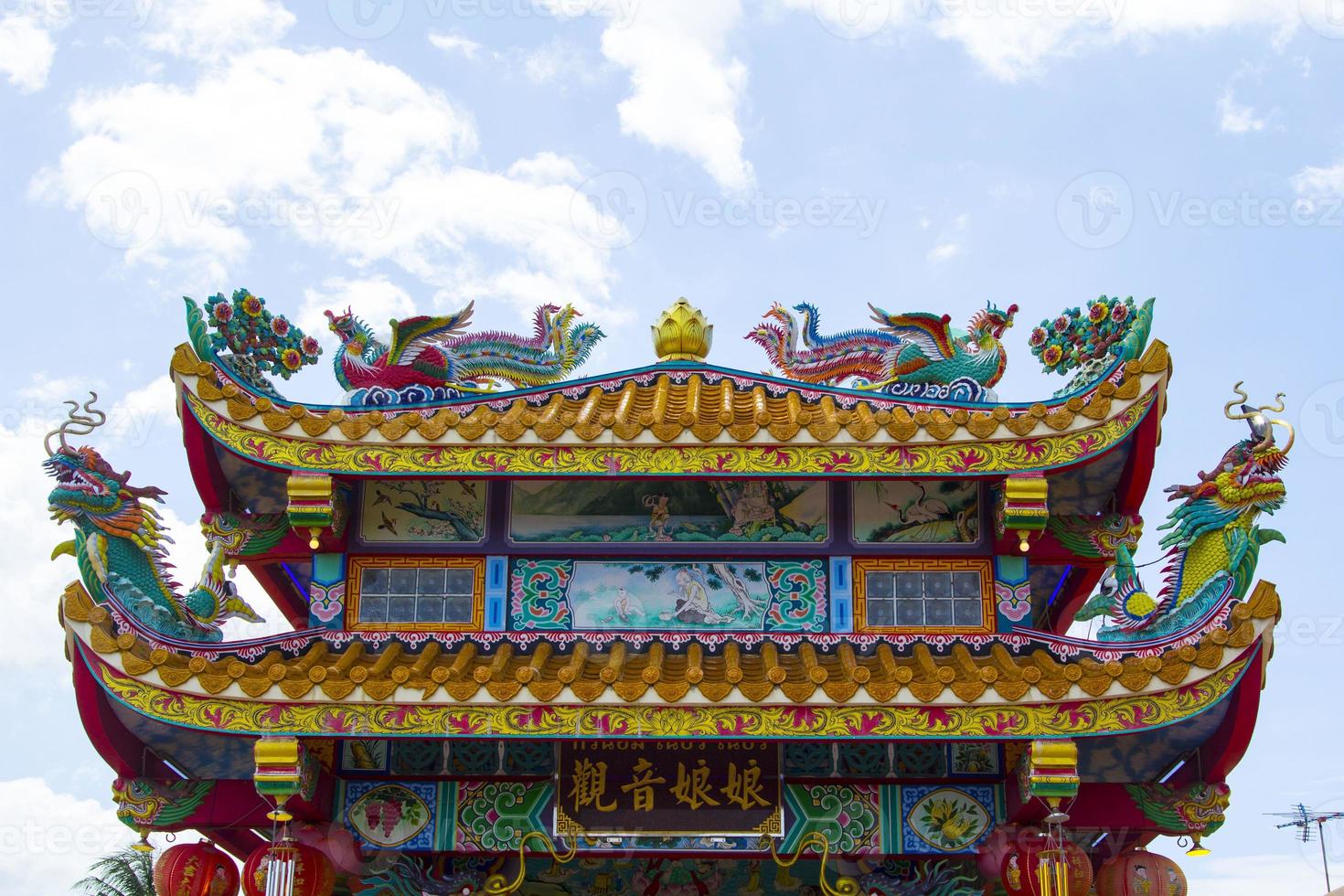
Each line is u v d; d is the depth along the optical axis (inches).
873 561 553.0
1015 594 545.0
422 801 513.7
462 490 565.0
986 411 561.6
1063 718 467.8
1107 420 517.0
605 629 542.9
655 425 515.5
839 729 466.0
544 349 596.4
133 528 512.7
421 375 566.6
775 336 604.4
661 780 514.6
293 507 518.3
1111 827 507.8
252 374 561.6
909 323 585.3
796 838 506.3
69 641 480.7
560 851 506.0
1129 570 528.1
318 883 494.3
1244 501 503.5
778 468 516.7
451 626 543.8
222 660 513.0
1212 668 470.6
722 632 541.6
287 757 464.1
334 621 543.8
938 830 508.1
